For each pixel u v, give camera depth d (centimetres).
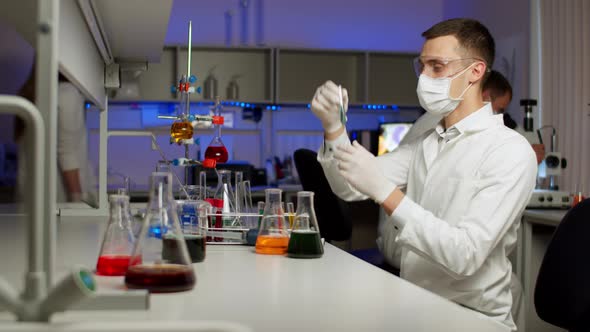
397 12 575
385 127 515
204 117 171
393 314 85
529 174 163
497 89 286
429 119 226
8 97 68
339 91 172
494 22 537
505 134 171
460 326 80
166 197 97
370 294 97
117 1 158
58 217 222
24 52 430
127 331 59
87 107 488
